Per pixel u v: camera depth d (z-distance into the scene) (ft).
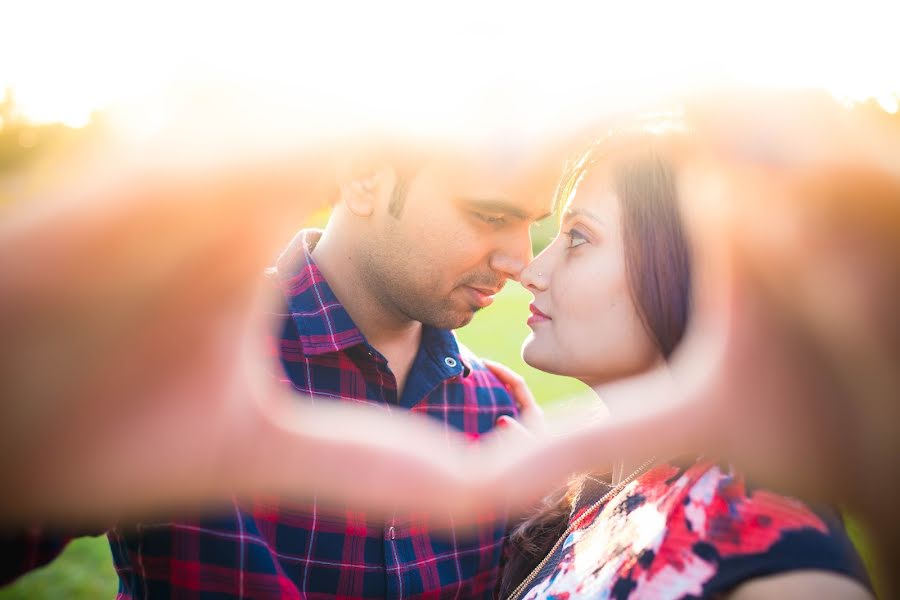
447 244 5.57
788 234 2.37
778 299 2.35
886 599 2.73
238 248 1.75
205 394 1.71
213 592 4.70
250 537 4.78
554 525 4.73
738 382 2.36
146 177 1.69
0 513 1.52
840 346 2.34
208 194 1.71
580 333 3.98
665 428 2.33
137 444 1.60
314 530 5.05
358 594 5.17
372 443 2.24
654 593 3.01
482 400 6.57
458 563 5.58
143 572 4.73
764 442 2.39
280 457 1.90
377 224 5.68
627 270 3.71
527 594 3.89
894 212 2.34
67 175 1.71
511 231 5.70
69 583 11.02
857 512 2.64
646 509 3.34
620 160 3.82
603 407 4.65
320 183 1.86
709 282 2.48
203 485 1.71
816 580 2.60
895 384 2.35
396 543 5.31
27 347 1.55
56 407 1.55
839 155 2.41
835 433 2.41
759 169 2.45
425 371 6.25
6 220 1.61
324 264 6.10
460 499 2.24
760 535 2.80
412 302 5.87
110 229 1.64
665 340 3.61
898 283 2.33
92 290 1.59
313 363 5.73
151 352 1.64
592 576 3.39
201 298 1.70
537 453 2.40
